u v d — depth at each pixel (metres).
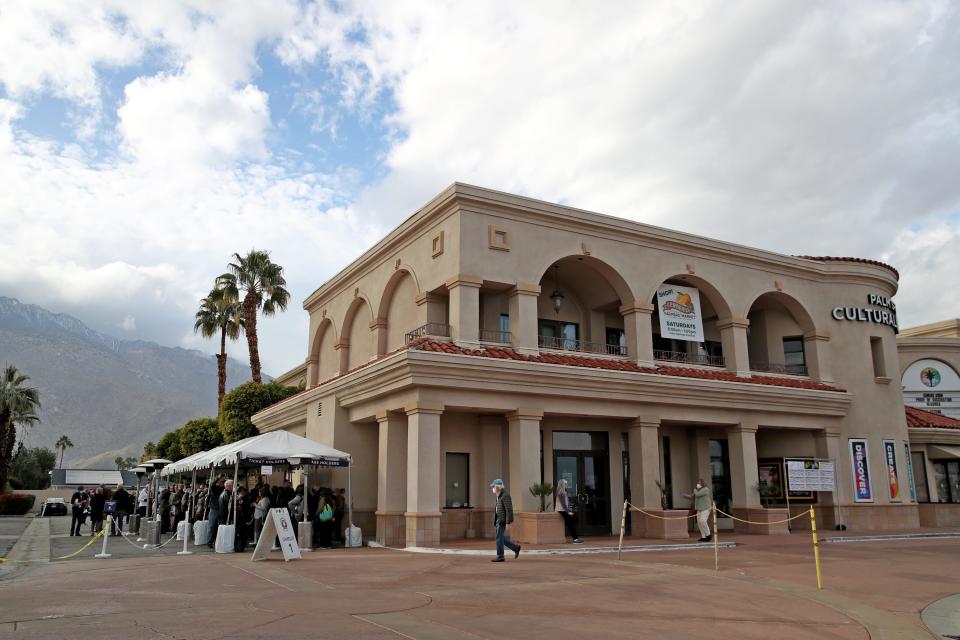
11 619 8.40
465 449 20.88
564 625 8.52
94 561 16.16
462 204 19.94
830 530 24.42
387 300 23.97
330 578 12.33
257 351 40.38
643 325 22.30
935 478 29.50
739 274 24.88
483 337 21.19
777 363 27.09
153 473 32.34
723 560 15.87
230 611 8.95
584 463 22.09
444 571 13.38
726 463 25.47
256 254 41.44
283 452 19.00
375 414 20.25
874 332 27.25
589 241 21.89
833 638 8.42
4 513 54.22
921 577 13.50
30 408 64.00
